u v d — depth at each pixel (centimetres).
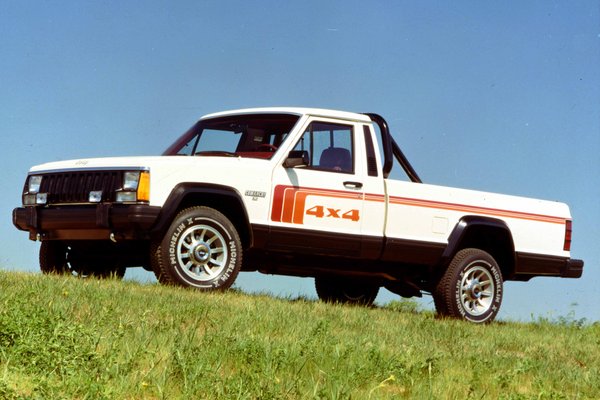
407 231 1073
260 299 952
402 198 1070
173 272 938
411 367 626
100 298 763
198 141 1059
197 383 514
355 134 1050
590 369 779
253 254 1012
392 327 879
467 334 887
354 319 888
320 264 1054
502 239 1154
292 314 841
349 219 1030
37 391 459
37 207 992
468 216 1123
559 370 745
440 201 1102
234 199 970
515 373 671
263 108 1058
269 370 564
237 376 539
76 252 1073
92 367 512
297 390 537
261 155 1014
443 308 1121
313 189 1010
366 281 1191
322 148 1030
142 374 523
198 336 662
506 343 907
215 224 959
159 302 782
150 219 920
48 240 1042
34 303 686
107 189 941
